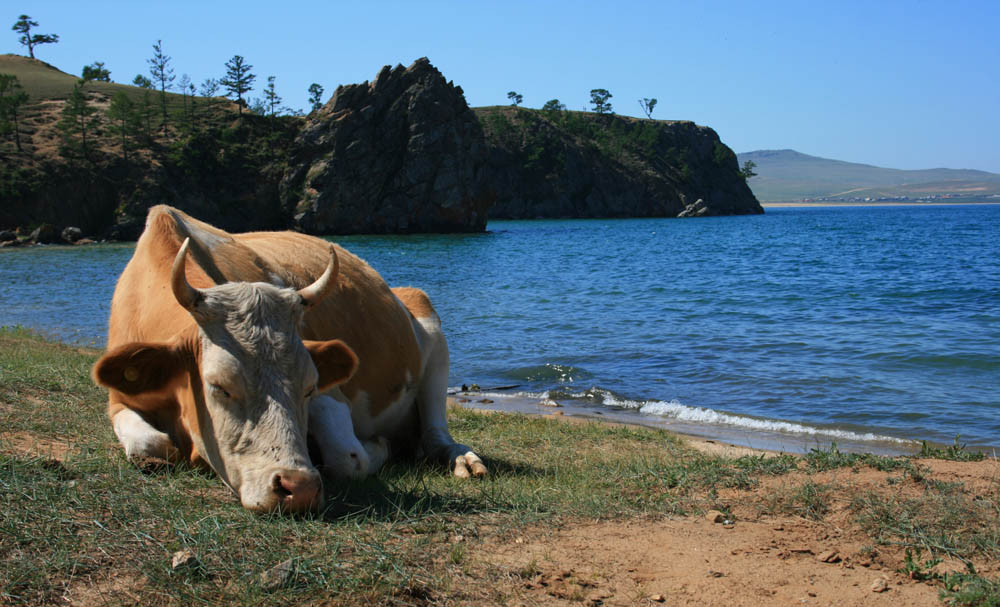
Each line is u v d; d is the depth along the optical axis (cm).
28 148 9194
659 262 4856
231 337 429
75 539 365
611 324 2145
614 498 541
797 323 2122
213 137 10056
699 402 1227
